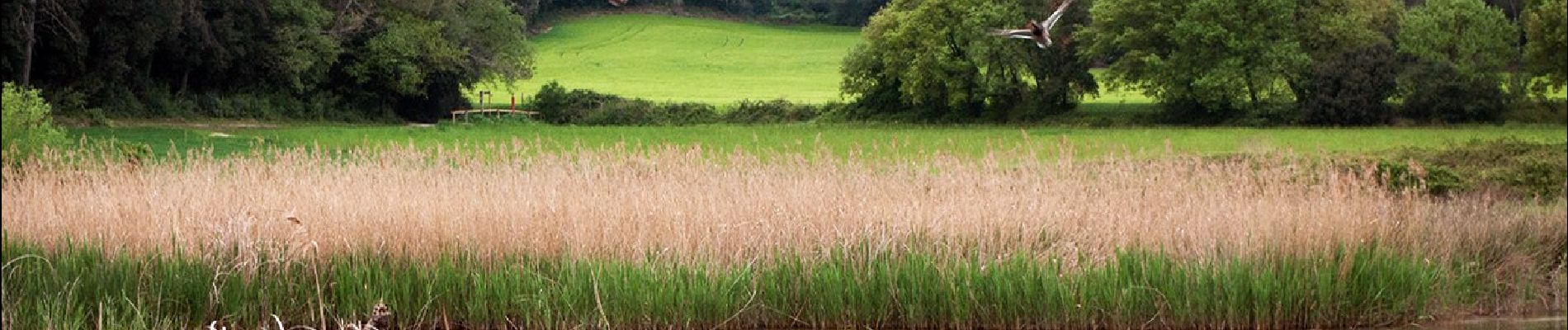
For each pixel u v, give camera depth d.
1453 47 58.28
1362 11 61.53
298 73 58.78
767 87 92.56
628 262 15.84
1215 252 16.28
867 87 68.94
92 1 47.16
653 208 17.91
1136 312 15.73
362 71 64.44
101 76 49.97
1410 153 32.12
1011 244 17.20
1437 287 16.70
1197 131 50.50
